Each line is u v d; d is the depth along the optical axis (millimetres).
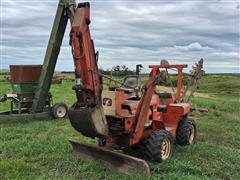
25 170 7035
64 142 9195
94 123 6613
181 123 9273
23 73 13602
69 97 24031
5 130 11055
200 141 10297
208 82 60031
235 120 15070
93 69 6805
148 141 7344
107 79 7754
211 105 20766
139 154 8008
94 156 7477
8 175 6609
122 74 8023
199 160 8062
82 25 6707
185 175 6789
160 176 6664
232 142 10414
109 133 7246
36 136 10328
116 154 6867
